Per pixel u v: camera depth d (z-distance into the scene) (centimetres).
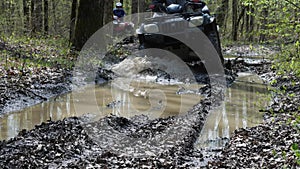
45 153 589
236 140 684
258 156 601
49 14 3100
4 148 597
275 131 708
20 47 1492
